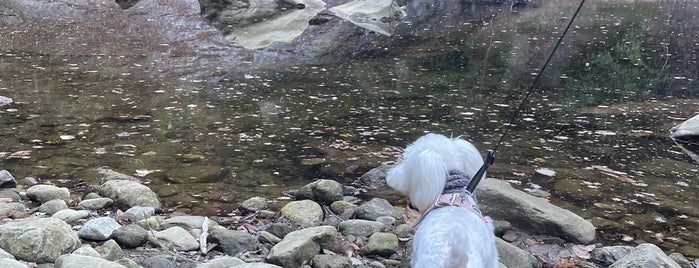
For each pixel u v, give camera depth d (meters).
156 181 2.72
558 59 5.18
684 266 2.16
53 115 3.53
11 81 4.21
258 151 3.07
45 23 6.20
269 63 5.01
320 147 3.13
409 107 3.82
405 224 2.33
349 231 2.30
